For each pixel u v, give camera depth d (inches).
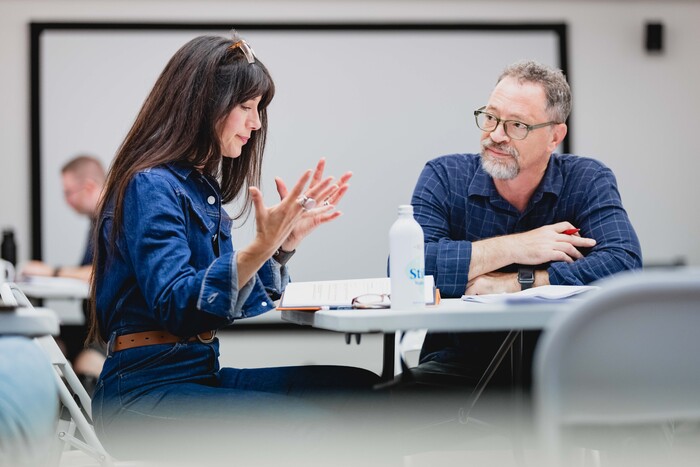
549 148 98.4
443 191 102.8
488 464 120.6
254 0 196.4
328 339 191.8
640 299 39.8
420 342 99.8
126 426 66.4
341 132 196.1
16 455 48.8
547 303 57.8
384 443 68.7
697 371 41.5
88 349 171.5
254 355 190.7
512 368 78.0
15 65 194.7
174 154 72.5
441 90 197.3
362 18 197.0
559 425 41.9
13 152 194.5
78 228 194.4
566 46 199.3
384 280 74.1
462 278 91.6
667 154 200.5
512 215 101.0
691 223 199.9
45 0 194.7
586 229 97.7
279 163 195.0
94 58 195.2
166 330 69.5
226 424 63.9
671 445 77.7
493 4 199.0
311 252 193.8
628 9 201.2
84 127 195.2
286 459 63.2
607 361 41.4
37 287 153.9
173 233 67.7
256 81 75.3
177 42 195.8
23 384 49.8
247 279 64.2
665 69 201.3
